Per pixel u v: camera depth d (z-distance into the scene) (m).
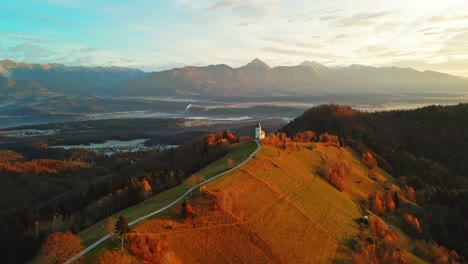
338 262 83.44
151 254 66.25
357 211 117.69
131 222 77.19
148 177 132.00
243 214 88.69
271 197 103.62
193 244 73.50
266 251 79.00
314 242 88.62
